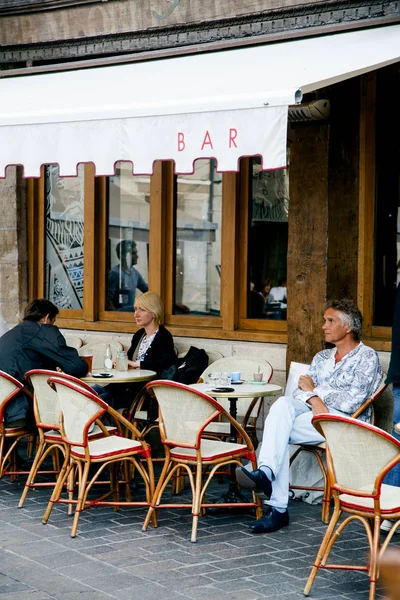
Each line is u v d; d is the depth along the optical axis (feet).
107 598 17.56
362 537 22.22
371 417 24.54
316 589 18.31
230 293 32.04
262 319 31.89
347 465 17.87
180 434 22.33
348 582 18.78
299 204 28.58
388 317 28.78
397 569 6.84
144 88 25.41
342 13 27.27
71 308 36.42
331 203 28.30
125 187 35.01
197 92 22.89
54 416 24.61
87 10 33.12
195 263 33.47
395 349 23.29
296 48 26.58
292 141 28.55
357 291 28.76
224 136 21.01
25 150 24.35
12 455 28.22
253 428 27.58
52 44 34.37
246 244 32.07
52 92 27.68
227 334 31.96
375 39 25.46
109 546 21.18
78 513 22.02
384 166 28.58
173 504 23.20
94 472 28.55
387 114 28.37
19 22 34.83
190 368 28.53
